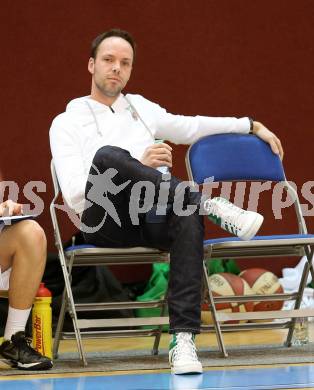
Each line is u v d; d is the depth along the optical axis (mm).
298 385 5637
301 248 8320
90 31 13328
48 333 7617
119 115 8477
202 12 13758
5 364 7367
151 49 13562
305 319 9016
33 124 13109
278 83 14008
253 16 13938
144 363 7527
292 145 14023
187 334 6500
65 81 13242
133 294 12547
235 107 13836
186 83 13688
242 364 7180
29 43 13133
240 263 13727
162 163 7406
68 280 7602
